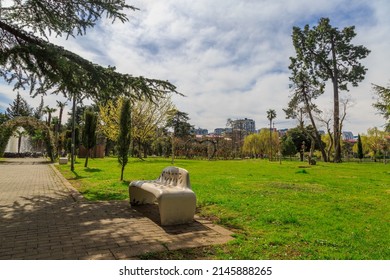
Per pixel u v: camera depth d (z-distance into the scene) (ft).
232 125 299.58
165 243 13.69
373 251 13.26
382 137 204.74
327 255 12.49
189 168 74.59
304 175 55.88
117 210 21.42
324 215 20.51
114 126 113.50
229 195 28.19
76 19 27.68
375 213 21.79
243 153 249.14
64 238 14.46
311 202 25.73
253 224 17.63
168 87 30.60
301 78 169.27
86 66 26.48
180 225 17.20
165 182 21.18
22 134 153.69
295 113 176.65
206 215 19.97
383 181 47.32
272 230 16.39
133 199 22.81
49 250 12.73
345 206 24.18
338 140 160.45
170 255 12.28
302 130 184.44
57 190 32.07
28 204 23.48
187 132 254.88
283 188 34.78
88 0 26.30
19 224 17.16
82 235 14.97
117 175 48.75
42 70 26.73
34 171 60.90
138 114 119.85
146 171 57.72
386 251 13.25
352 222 18.70
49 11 26.16
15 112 197.06
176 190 17.84
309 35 161.48
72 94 29.14
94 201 24.99
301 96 174.40
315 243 14.17
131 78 29.01
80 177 45.83
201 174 54.49
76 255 12.14
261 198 26.89
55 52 24.22
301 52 166.50
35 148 197.47
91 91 29.22
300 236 15.20
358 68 157.17
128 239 14.32
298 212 21.02
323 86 169.37
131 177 45.27
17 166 78.38
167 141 207.51
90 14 27.48
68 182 39.19
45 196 27.66
